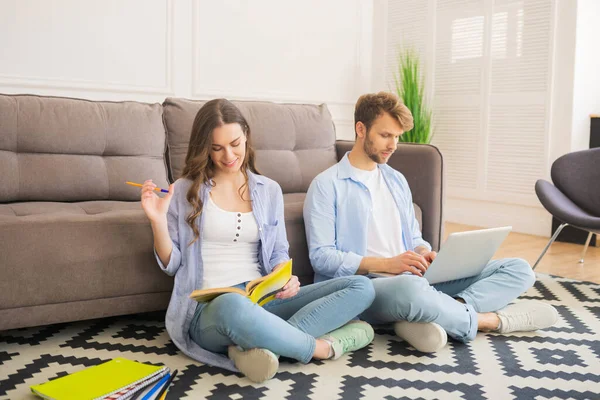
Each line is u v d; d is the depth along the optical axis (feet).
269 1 16.01
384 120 7.28
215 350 6.19
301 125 10.59
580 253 12.92
